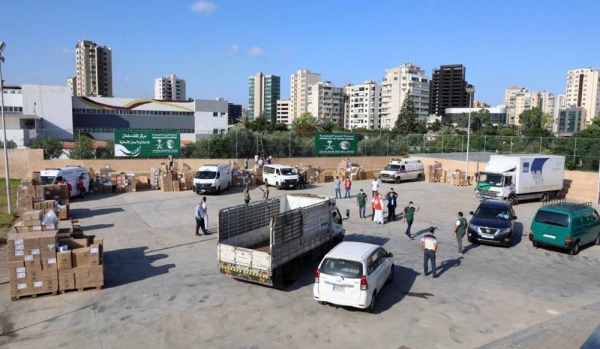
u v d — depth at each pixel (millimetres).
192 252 16484
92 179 30281
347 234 19859
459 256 16641
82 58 186125
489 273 14680
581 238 17406
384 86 167250
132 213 23625
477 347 9391
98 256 12430
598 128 74312
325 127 94062
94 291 12422
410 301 12062
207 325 10375
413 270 14844
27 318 10648
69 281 12211
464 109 190375
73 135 83000
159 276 13781
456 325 10547
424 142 52656
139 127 96938
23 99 82125
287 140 46000
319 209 14969
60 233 13562
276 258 12422
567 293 12875
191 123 102250
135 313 10992
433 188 35469
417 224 22078
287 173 33969
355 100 173250
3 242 17125
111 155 38969
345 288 10914
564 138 38969
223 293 12414
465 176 37375
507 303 12016
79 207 25203
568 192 32250
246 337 9797
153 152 39062
